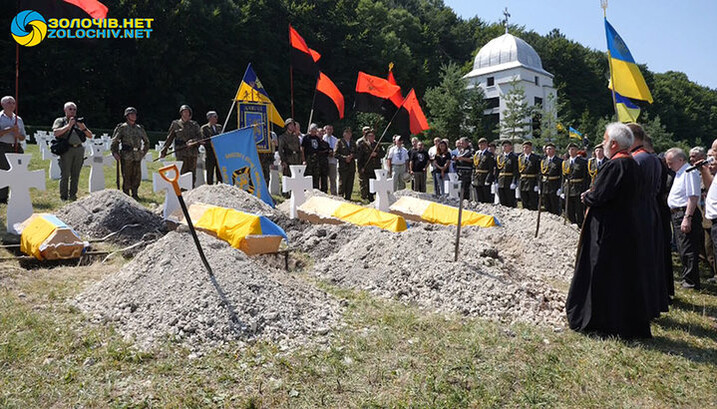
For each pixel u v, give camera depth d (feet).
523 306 18.15
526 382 12.98
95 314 15.75
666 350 15.52
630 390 12.78
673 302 21.62
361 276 21.17
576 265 17.11
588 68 255.70
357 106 55.62
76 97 132.98
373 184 33.71
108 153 62.39
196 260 16.93
